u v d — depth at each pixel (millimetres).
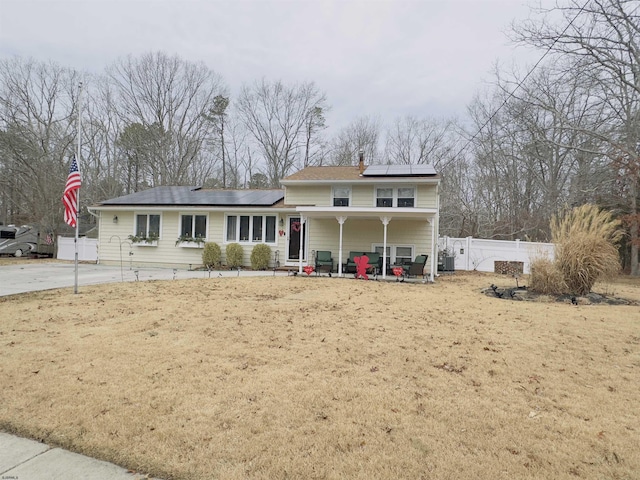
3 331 5219
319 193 15477
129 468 2275
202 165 32719
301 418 2859
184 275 12742
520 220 24422
